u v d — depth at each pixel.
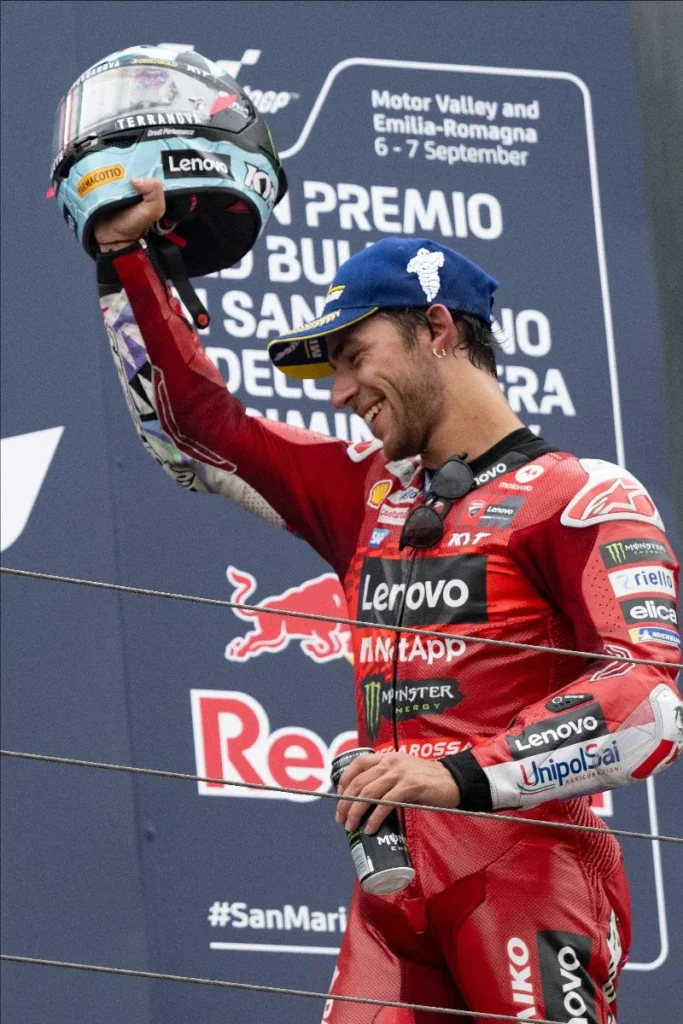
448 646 10.77
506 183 17.36
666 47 18.16
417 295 11.21
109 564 15.52
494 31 17.78
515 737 10.17
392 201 17.05
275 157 11.78
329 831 15.20
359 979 10.84
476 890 10.59
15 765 14.85
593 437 16.88
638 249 17.48
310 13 17.41
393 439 11.23
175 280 11.50
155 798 14.97
